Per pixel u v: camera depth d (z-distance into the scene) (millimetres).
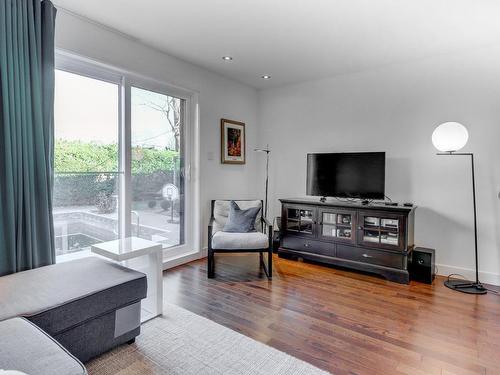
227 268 3496
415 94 3463
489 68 3043
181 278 3166
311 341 2020
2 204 2059
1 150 2051
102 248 2256
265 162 4730
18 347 1166
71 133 2686
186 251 3801
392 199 3631
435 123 3346
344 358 1840
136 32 2842
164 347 1936
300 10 2410
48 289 1701
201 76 3793
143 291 1981
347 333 2121
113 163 3010
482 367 1766
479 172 3117
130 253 2160
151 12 2482
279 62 3566
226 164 4246
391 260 3158
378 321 2293
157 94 3420
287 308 2494
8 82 2043
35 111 2178
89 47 2656
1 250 2057
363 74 3814
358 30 2730
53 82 2301
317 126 4211
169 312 2404
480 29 2674
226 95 4184
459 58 3193
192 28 2752
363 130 3834
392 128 3621
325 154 3848
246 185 4621
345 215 3457
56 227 2604
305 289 2896
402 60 3459
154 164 3410
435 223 3369
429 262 3061
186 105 3725
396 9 2365
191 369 1729
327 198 4098
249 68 3789
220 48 3184
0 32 2004
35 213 2209
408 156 3521
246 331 2135
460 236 3234
